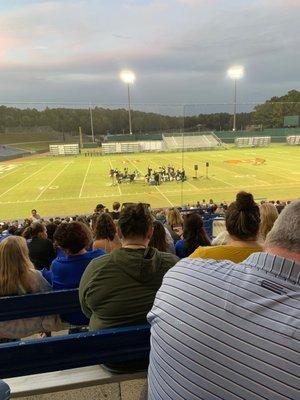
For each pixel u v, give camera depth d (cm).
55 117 5484
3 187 3256
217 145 3678
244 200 297
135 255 241
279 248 144
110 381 249
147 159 4275
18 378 256
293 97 6281
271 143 3734
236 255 270
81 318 340
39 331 340
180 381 144
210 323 139
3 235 1069
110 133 5622
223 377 132
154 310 165
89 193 2894
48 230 888
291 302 132
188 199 2562
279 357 122
